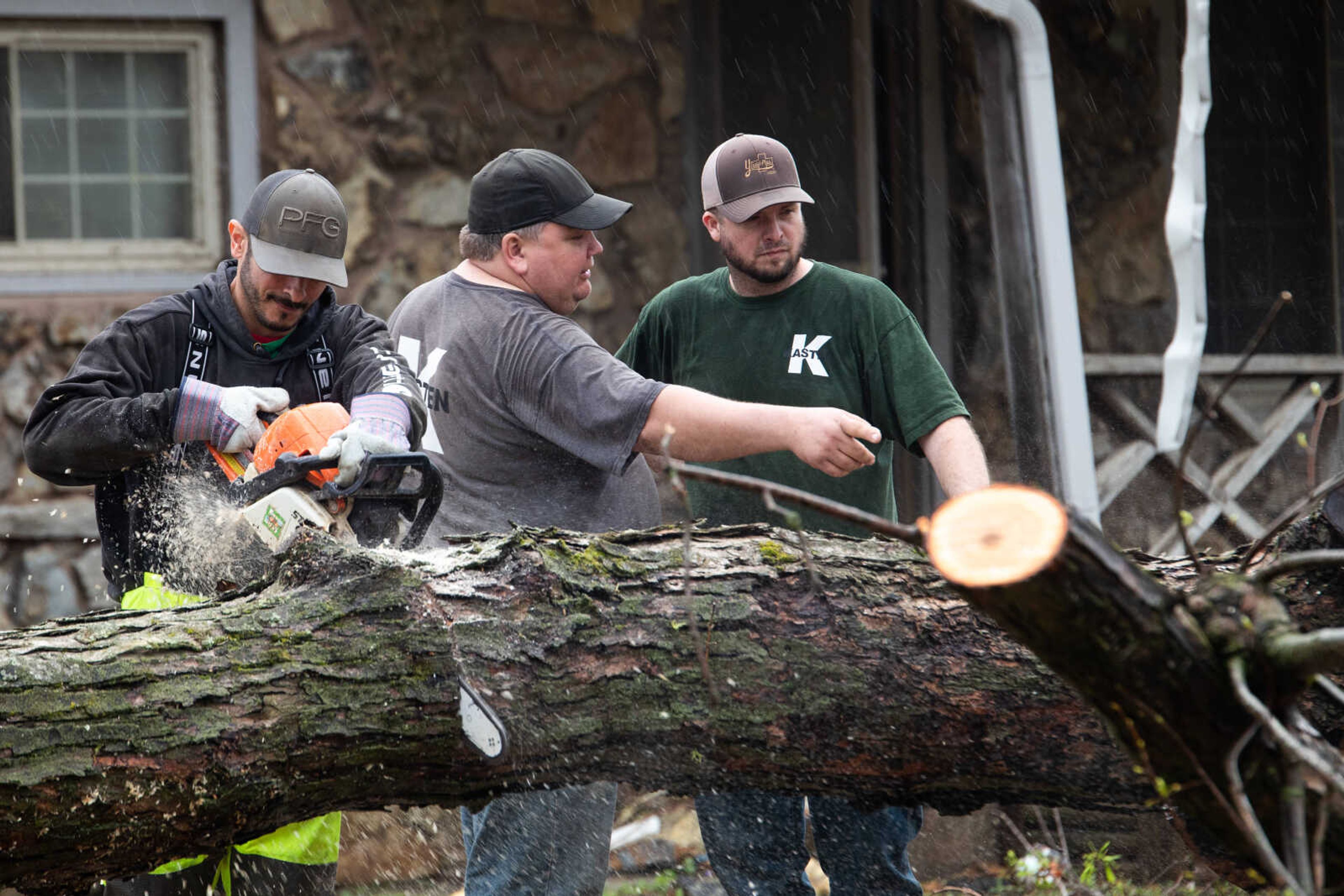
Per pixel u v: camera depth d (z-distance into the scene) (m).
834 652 5.46
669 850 10.52
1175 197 10.53
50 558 11.18
